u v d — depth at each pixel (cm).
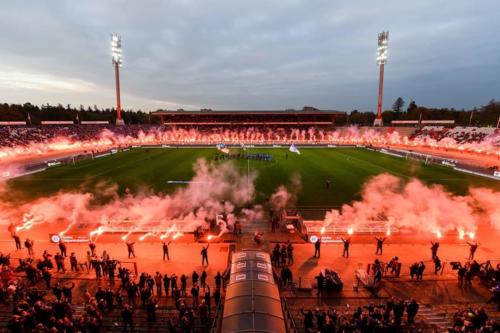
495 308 1455
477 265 1653
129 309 1241
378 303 1495
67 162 5638
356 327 1127
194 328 1278
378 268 1634
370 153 7156
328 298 1548
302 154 6956
